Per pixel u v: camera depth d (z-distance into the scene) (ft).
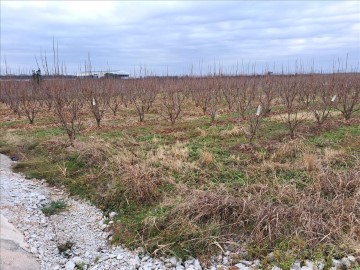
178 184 18.60
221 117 37.24
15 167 23.84
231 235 14.55
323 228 13.88
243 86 49.19
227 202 15.62
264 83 50.80
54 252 14.85
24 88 48.01
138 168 20.10
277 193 16.80
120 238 15.43
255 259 13.26
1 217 16.56
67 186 20.93
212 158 21.77
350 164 20.08
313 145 23.71
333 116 34.83
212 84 49.39
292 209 14.98
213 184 18.39
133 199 18.19
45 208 18.30
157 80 65.46
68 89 40.88
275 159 21.58
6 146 27.73
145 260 14.01
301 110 39.68
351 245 12.98
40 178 22.17
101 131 31.32
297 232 13.80
